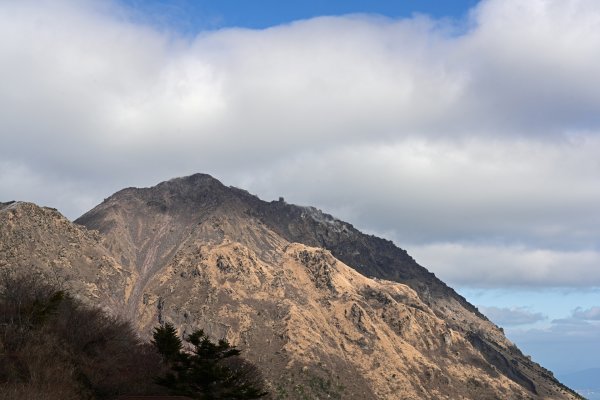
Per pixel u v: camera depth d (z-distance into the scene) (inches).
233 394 3757.4
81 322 4121.6
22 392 2898.6
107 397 3587.6
